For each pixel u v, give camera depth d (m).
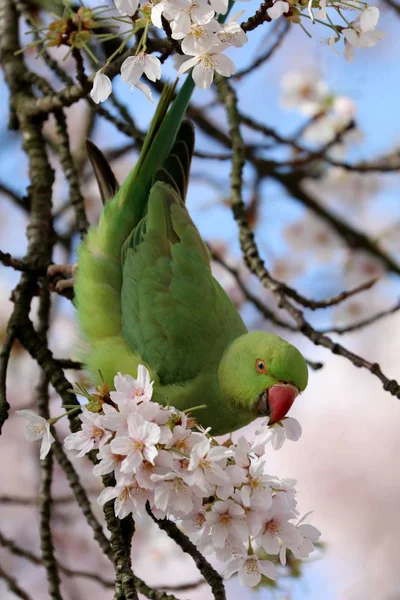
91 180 16.05
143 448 5.39
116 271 9.26
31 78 10.29
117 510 5.66
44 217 9.49
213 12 5.43
